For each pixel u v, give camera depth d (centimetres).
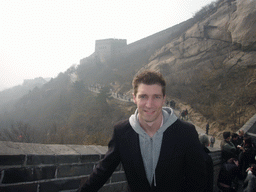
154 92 91
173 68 3856
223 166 336
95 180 102
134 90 100
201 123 2283
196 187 95
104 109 3634
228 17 3359
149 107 91
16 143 159
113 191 205
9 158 134
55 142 1137
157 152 94
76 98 5216
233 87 2600
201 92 2909
